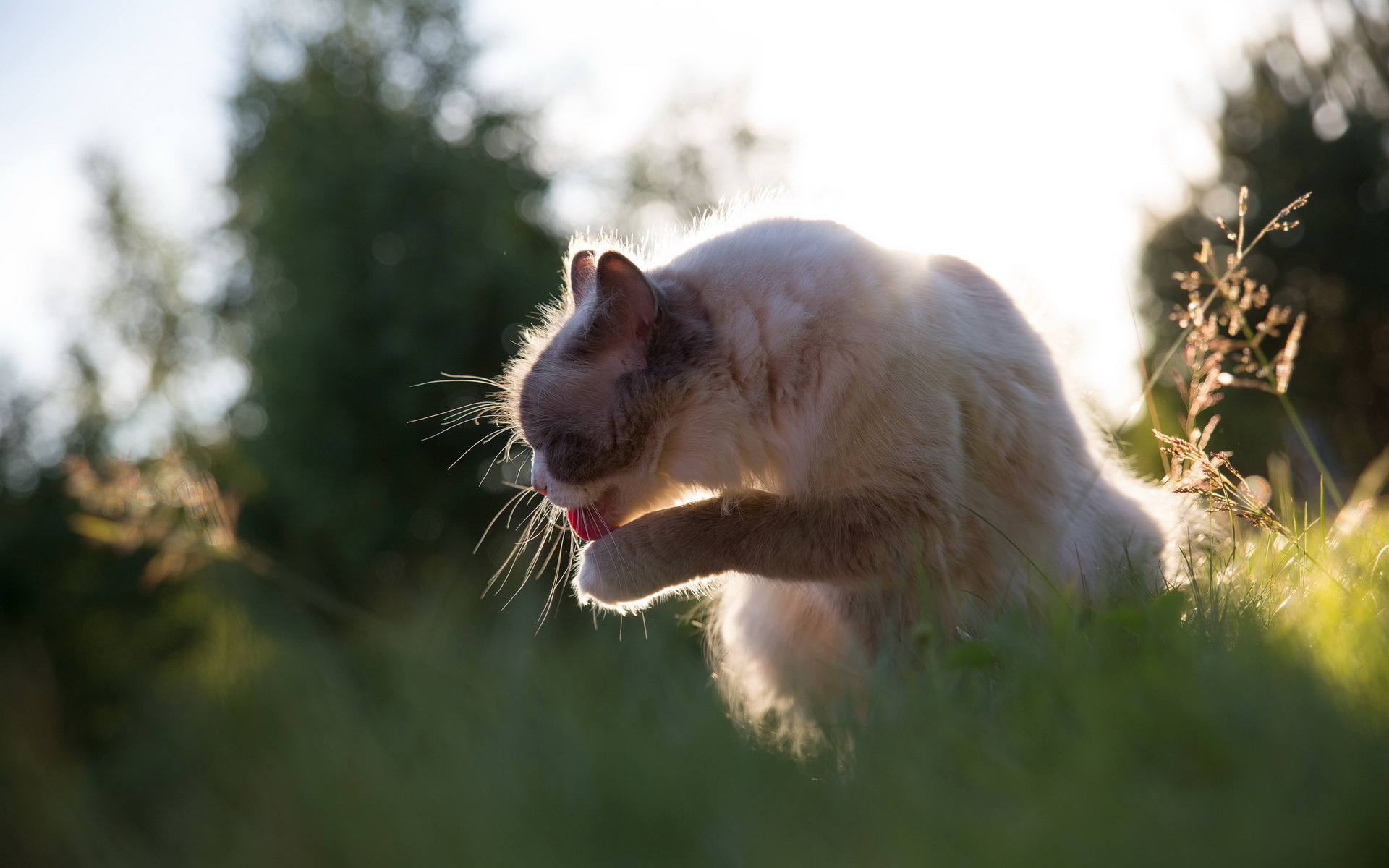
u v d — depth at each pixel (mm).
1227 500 3270
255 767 2197
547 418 3498
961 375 3127
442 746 2244
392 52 20500
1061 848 1360
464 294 18000
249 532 19094
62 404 24578
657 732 2234
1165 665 1955
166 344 29531
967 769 1740
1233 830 1325
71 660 13328
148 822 2113
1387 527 3094
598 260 3326
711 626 4383
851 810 1708
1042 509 3254
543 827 1791
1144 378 3914
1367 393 14539
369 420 17750
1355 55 16375
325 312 18109
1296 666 1766
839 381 3053
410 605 4504
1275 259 15742
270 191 19422
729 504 3314
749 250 3305
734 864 1628
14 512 18969
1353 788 1283
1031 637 2496
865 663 3367
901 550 3135
